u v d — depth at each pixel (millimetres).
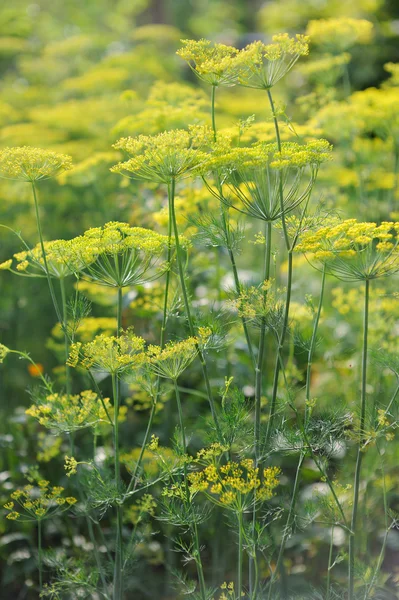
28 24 10047
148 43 9258
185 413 3971
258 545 2770
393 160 4520
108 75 6133
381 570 3367
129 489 2746
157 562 3617
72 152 5602
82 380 4273
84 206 5316
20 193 5125
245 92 7188
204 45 2748
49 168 2695
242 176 2664
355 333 4363
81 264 2723
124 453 3627
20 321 4809
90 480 3027
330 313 4555
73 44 8211
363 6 7219
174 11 16359
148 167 2594
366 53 6691
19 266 2910
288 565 3479
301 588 3262
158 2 15984
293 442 2686
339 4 7609
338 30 4434
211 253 4152
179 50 2750
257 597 2734
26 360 4664
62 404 2777
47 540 3889
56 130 6195
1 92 7891
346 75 4609
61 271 2926
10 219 5223
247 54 2619
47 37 11242
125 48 9219
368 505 3385
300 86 6652
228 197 2801
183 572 3617
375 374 3516
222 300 3943
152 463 3277
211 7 16734
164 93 4246
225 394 2740
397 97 4074
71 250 2637
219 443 2604
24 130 5633
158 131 3902
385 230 2594
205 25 15875
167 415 3812
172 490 2688
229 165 2662
